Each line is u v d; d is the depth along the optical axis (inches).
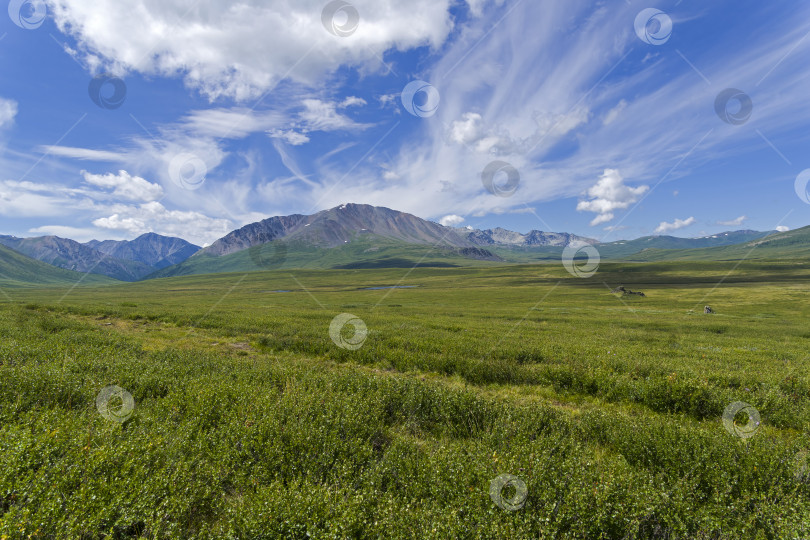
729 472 189.2
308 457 190.2
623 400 390.6
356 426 234.8
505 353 589.9
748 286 3971.5
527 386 438.0
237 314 1243.2
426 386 339.6
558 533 148.9
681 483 174.7
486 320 1425.9
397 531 133.3
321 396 275.0
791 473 181.3
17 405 217.9
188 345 670.5
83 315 1099.3
